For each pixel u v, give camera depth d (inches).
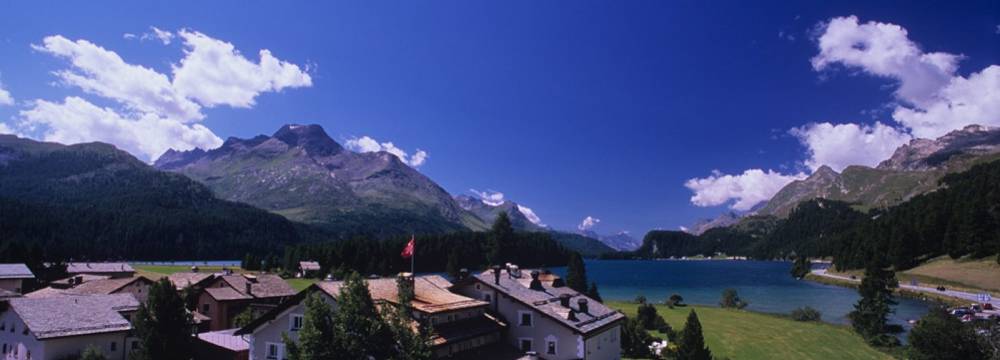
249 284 3705.7
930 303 5083.7
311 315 1492.4
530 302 2252.7
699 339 2006.6
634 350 2704.2
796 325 3732.8
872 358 2760.8
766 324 3757.4
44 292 3814.0
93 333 2340.1
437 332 1915.6
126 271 6077.8
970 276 6274.6
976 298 5073.8
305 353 1451.8
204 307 3501.5
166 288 1971.0
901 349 2918.3
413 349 1519.4
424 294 2116.1
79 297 2571.4
